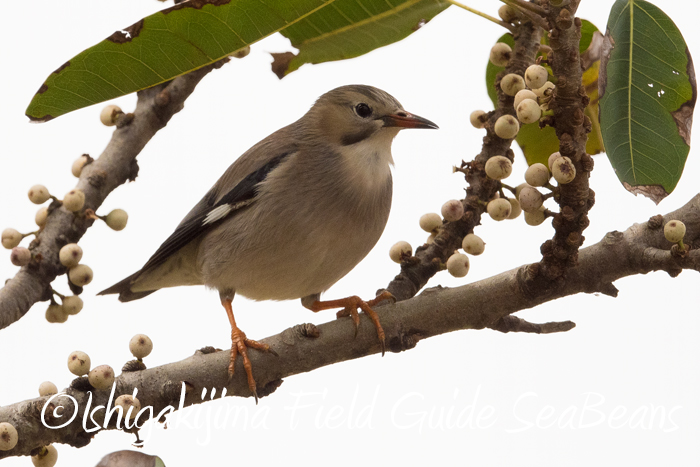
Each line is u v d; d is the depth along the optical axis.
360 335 8.27
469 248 8.32
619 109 7.55
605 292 7.79
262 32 7.66
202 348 8.56
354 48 9.45
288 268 10.88
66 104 8.05
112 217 9.73
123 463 6.89
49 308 9.31
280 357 8.30
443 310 8.20
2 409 7.77
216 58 7.83
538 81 7.02
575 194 7.05
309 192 10.70
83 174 10.00
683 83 7.47
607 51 7.34
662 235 7.57
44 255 9.30
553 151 9.70
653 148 7.50
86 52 7.61
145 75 7.91
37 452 7.93
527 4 6.68
